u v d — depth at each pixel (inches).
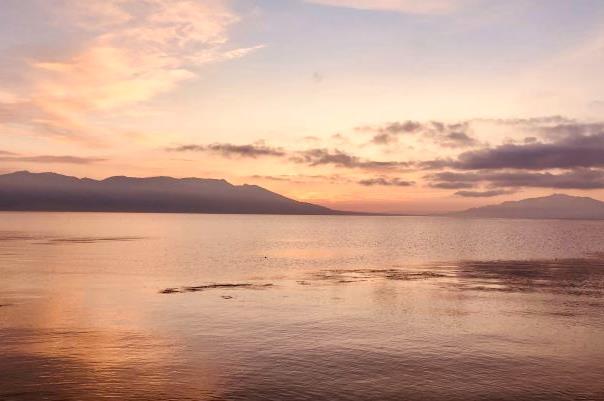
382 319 1599.4
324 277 2677.2
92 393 963.3
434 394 976.3
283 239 6796.3
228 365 1130.7
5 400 927.0
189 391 978.1
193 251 4429.1
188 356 1192.2
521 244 5984.3
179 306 1784.0
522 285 2386.8
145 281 2460.6
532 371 1111.0
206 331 1425.9
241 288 2237.9
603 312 1739.7
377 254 4389.8
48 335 1364.4
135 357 1180.5
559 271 3024.1
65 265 3080.7
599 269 3142.2
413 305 1838.1
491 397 965.8
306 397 954.7
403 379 1053.8
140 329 1443.2
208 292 2112.5
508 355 1225.4
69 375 1056.2
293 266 3287.4
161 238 6417.3
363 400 943.7
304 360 1169.4
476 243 6181.1
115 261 3388.3
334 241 6446.9
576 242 6451.8
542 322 1577.3
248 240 6378.0
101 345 1273.4
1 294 2007.9
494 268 3191.4
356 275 2778.1
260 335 1389.0
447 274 2842.0
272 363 1147.3
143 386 1001.5
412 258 3983.8
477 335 1412.4
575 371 1114.1
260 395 962.1
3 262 3184.1
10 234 6658.5
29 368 1096.8
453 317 1638.8
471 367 1133.7
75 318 1574.8
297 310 1728.6
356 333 1421.0
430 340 1352.1
